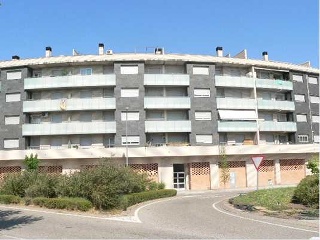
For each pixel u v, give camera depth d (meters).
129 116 44.03
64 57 46.25
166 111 45.88
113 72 46.44
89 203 18.12
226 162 44.16
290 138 50.34
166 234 11.40
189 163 43.78
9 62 46.41
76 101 43.97
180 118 46.12
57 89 45.50
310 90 52.25
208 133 44.97
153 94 46.25
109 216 16.45
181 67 47.66
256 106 47.34
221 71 48.97
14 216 16.39
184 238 10.66
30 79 44.84
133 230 12.31
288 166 48.19
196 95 45.78
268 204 18.22
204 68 46.84
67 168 42.69
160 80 45.16
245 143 47.44
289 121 49.91
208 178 43.94
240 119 46.31
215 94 46.16
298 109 50.34
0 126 44.62
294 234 10.98
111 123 43.66
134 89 44.78
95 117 45.12
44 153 42.25
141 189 26.67
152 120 44.41
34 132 43.78
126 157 41.47
